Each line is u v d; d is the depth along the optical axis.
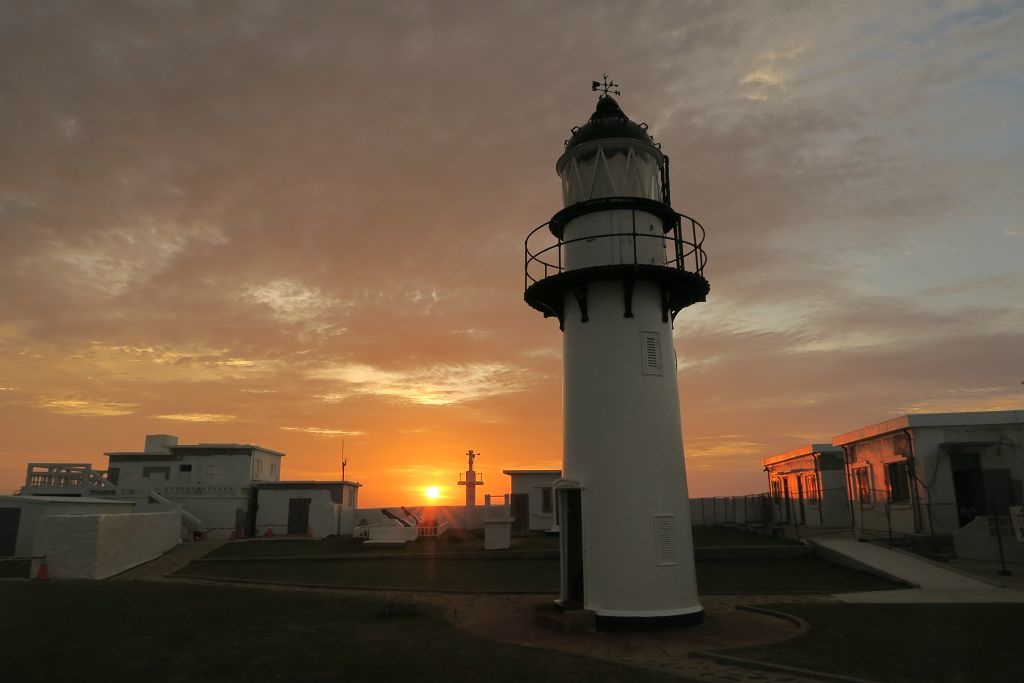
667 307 14.77
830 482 33.69
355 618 13.18
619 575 13.15
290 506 39.88
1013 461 22.95
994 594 16.67
